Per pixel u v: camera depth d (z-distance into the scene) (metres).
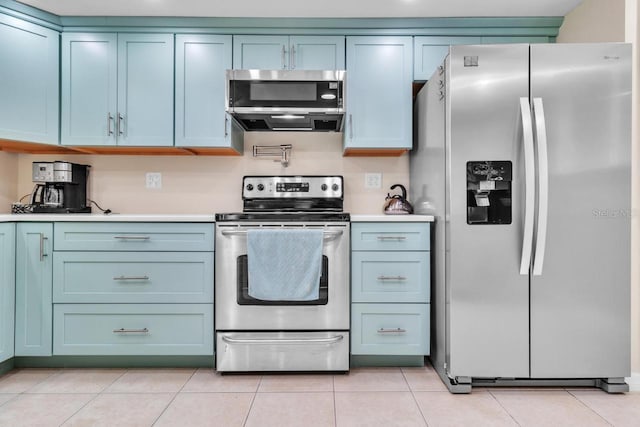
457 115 1.84
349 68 2.41
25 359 2.13
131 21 2.36
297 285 2.00
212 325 2.09
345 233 2.07
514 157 1.82
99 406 1.73
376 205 2.72
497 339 1.84
